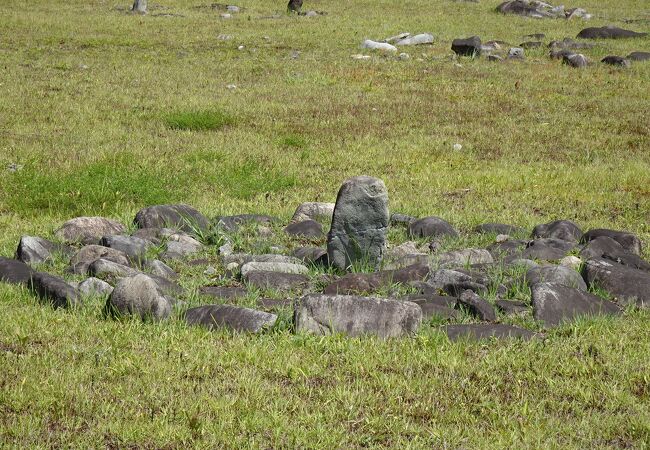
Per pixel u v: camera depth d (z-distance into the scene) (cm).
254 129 2078
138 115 2156
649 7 4778
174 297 1000
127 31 3541
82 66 2781
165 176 1630
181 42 3303
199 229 1289
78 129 1997
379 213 1103
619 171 1781
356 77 2705
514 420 734
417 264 1106
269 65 2884
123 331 880
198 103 2302
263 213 1439
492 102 2417
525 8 4319
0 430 693
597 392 784
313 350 849
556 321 953
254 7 4409
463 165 1809
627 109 2362
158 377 786
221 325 910
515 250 1224
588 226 1406
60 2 4322
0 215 1411
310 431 701
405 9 4438
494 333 903
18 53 2970
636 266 1166
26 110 2155
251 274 1074
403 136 2045
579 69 2917
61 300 962
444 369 823
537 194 1611
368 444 693
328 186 1639
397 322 895
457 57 3098
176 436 691
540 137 2059
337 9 4394
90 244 1217
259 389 771
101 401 742
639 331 927
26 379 766
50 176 1573
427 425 727
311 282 1070
